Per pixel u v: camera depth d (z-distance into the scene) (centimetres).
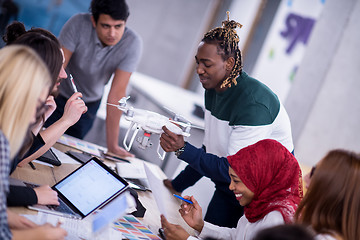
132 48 285
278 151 179
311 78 415
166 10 732
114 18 257
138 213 188
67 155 233
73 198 172
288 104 424
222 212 226
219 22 715
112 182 173
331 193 145
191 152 199
